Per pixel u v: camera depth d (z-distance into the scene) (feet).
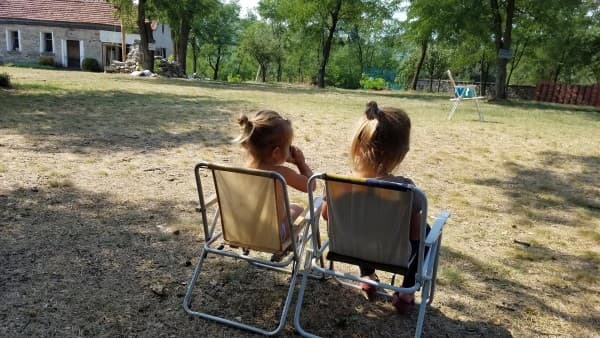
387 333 9.18
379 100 69.41
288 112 42.91
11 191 15.71
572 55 112.68
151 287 10.23
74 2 130.00
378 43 208.23
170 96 50.80
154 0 96.63
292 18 115.85
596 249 14.08
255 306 9.89
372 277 10.10
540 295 11.03
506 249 13.70
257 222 9.00
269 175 8.24
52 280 10.24
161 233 13.16
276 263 8.96
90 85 57.21
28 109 33.68
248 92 67.31
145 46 95.66
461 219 16.20
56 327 8.66
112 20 128.36
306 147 27.04
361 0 111.04
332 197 8.36
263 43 170.40
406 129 8.52
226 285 10.63
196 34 185.98
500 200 18.72
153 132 28.35
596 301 10.87
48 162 19.79
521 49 120.26
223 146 25.52
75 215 14.07
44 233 12.60
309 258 8.99
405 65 185.37
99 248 11.95
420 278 8.09
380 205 8.00
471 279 11.64
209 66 244.01
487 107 63.93
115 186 17.19
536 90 101.24
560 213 17.44
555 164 25.89
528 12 77.25
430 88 136.87
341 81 208.44
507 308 10.34
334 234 8.77
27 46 124.36
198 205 15.70
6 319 8.74
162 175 19.12
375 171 8.66
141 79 79.77
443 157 26.27
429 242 7.85
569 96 96.37
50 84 54.03
